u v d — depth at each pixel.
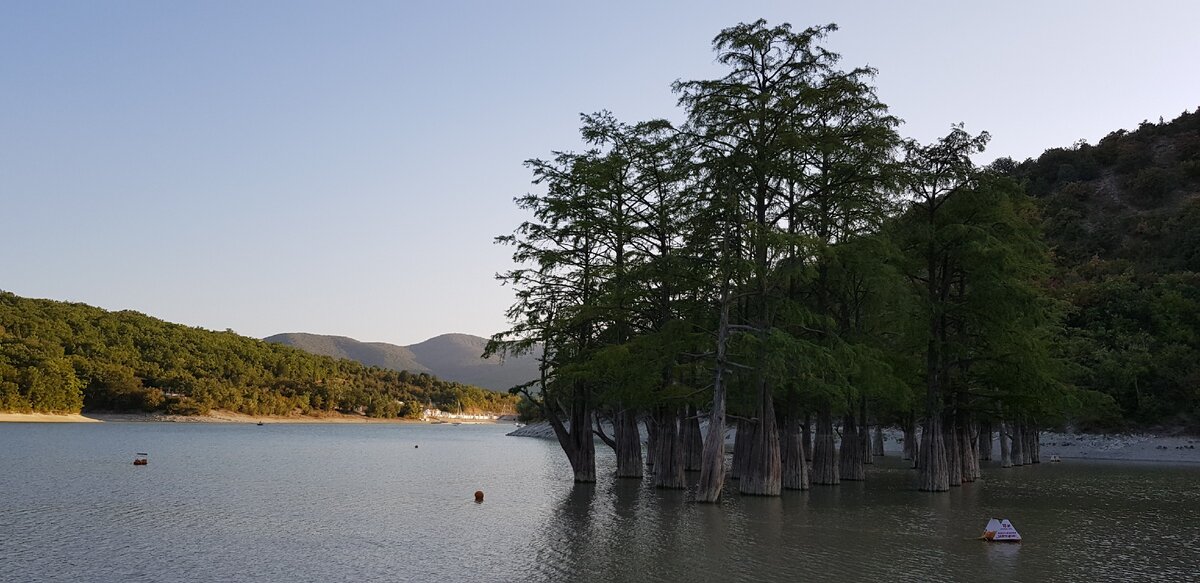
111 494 42.56
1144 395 82.19
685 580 21.95
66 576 22.53
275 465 67.00
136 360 179.00
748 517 32.59
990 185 43.03
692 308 40.34
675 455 43.59
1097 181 141.62
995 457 80.56
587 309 40.41
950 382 46.56
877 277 37.66
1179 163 135.75
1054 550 26.09
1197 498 41.16
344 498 41.53
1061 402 45.09
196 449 89.62
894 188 38.66
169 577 22.44
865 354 37.78
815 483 46.22
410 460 76.44
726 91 36.00
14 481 48.88
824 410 46.53
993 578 22.09
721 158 36.03
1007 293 42.34
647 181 41.44
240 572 23.06
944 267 45.25
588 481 46.28
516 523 31.83
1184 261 105.75
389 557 25.14
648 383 38.81
